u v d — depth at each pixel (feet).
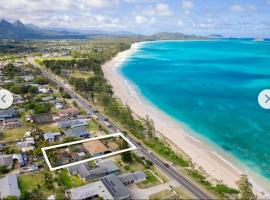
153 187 334.65
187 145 474.49
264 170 401.90
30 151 406.82
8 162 368.68
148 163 383.45
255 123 561.43
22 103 620.08
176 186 339.77
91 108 619.67
